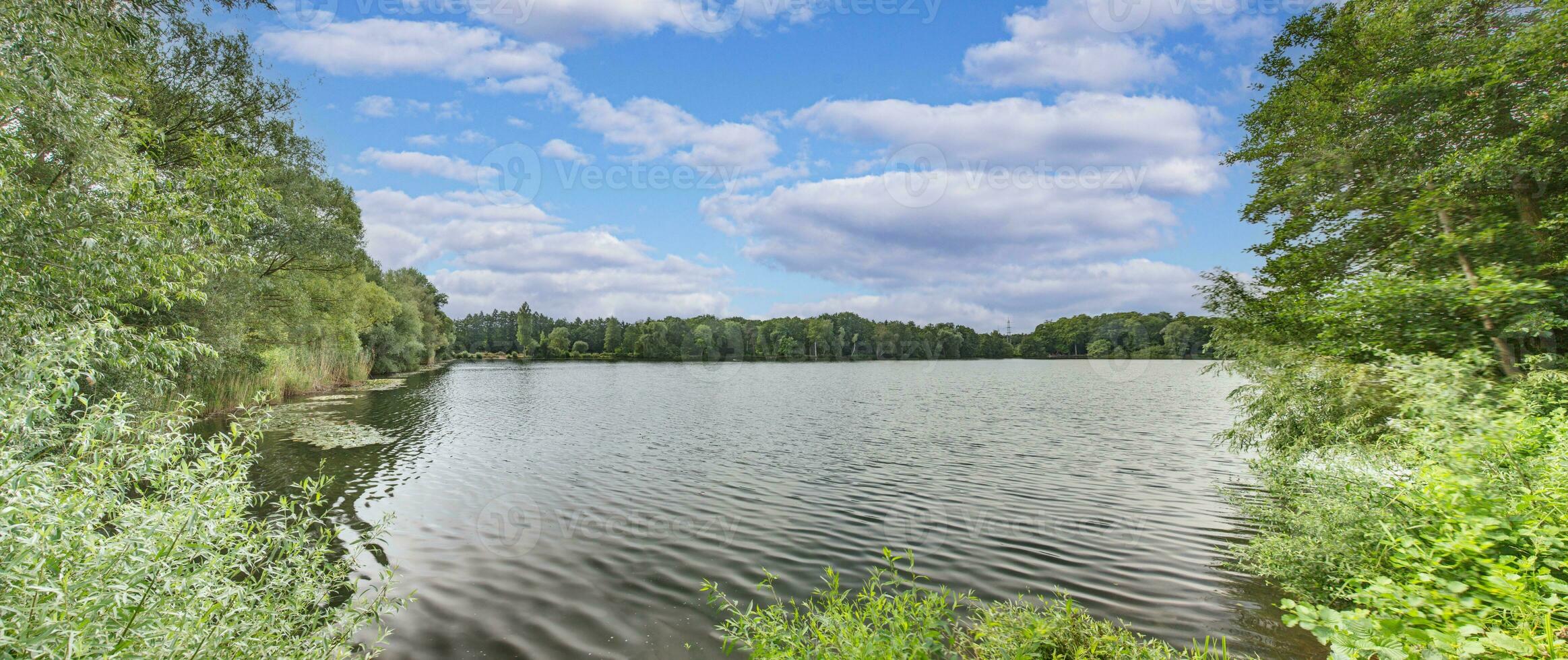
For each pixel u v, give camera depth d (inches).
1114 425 927.7
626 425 946.7
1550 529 147.7
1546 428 221.9
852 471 592.1
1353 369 393.7
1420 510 208.4
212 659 132.3
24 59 251.0
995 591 300.4
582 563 337.7
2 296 208.5
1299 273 468.1
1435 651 109.9
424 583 306.0
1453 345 350.0
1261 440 481.7
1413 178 408.2
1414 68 430.0
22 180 245.9
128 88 442.9
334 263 963.3
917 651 159.5
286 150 795.4
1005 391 1615.4
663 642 250.1
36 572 104.9
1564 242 357.4
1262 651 235.5
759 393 1579.7
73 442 145.9
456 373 2618.1
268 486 497.7
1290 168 487.2
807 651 164.2
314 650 172.2
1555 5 359.3
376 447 696.4
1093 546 364.2
